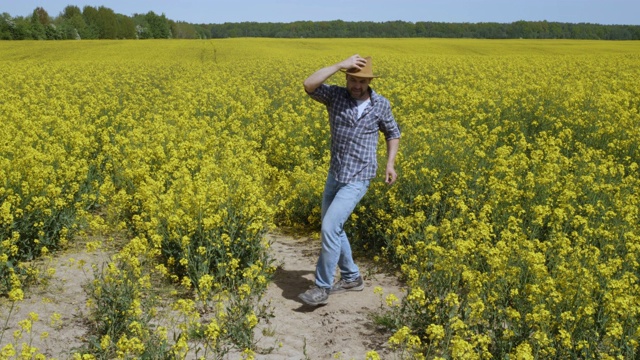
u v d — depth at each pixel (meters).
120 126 12.53
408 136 9.59
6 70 24.83
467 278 4.68
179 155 8.91
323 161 9.60
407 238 6.27
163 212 6.15
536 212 6.27
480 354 4.17
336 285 5.80
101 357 4.29
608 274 4.85
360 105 5.38
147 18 123.00
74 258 6.45
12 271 5.36
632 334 4.27
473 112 13.06
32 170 6.87
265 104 15.17
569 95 14.50
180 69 26.86
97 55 41.16
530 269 4.98
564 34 112.50
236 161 8.22
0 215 5.78
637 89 15.80
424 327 4.79
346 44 54.25
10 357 4.37
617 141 10.30
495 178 7.31
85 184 8.40
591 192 7.59
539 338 3.91
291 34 129.00
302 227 7.83
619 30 110.50
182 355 4.07
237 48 46.78
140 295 5.14
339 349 4.73
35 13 93.81
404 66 25.48
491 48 49.56
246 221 6.04
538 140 10.22
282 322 5.19
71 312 5.23
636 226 6.27
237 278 5.52
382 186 7.17
